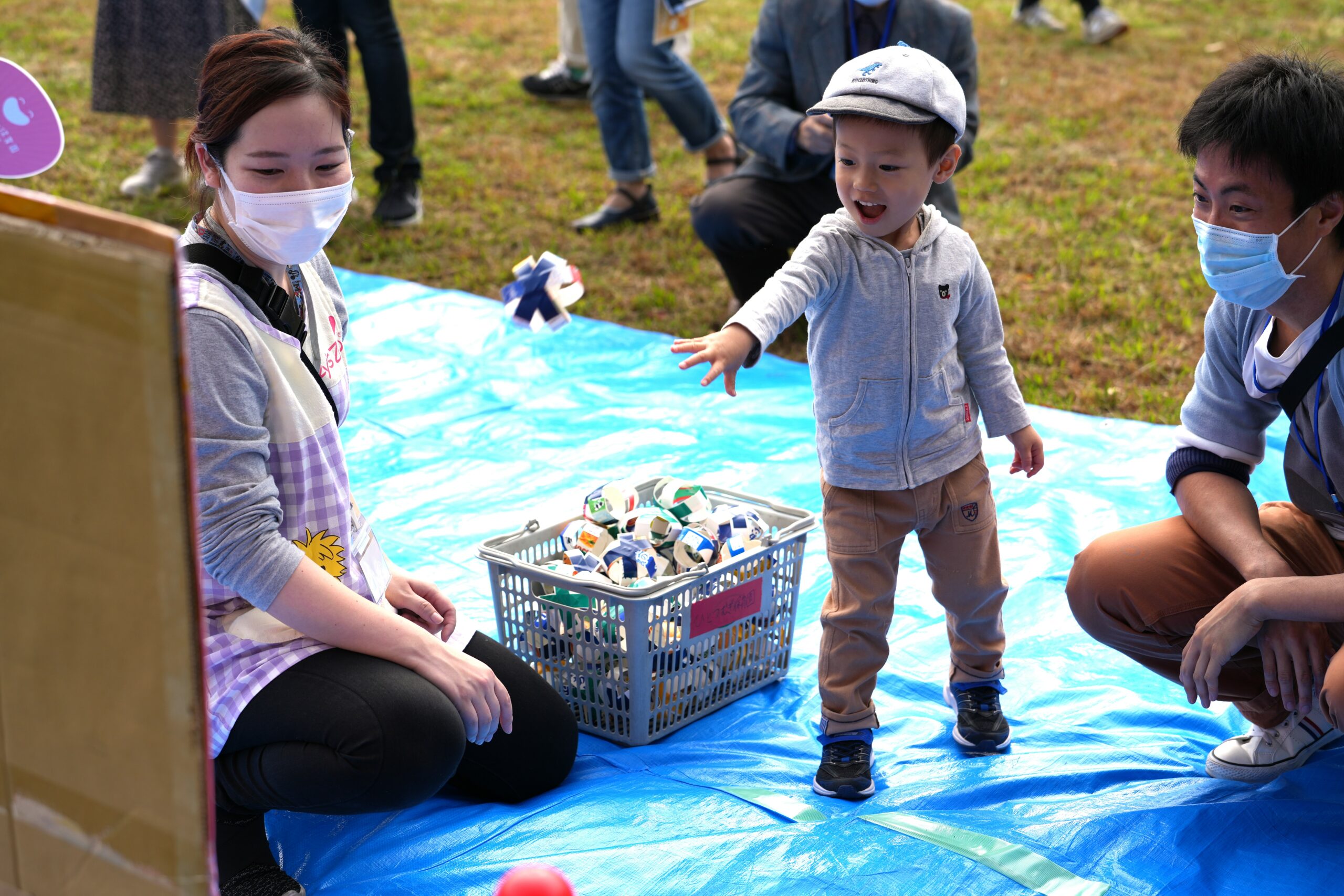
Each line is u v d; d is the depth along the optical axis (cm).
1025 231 612
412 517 354
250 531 187
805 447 400
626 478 332
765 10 463
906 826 217
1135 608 235
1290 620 205
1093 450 392
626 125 607
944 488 240
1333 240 200
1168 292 540
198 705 120
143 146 716
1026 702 270
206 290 188
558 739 235
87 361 115
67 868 137
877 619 238
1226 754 235
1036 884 200
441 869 206
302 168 186
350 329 492
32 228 113
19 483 123
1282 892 196
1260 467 380
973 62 453
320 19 584
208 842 125
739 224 475
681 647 254
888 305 231
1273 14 1075
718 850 210
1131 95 859
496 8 1098
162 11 565
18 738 135
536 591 258
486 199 661
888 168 222
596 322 501
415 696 193
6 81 181
